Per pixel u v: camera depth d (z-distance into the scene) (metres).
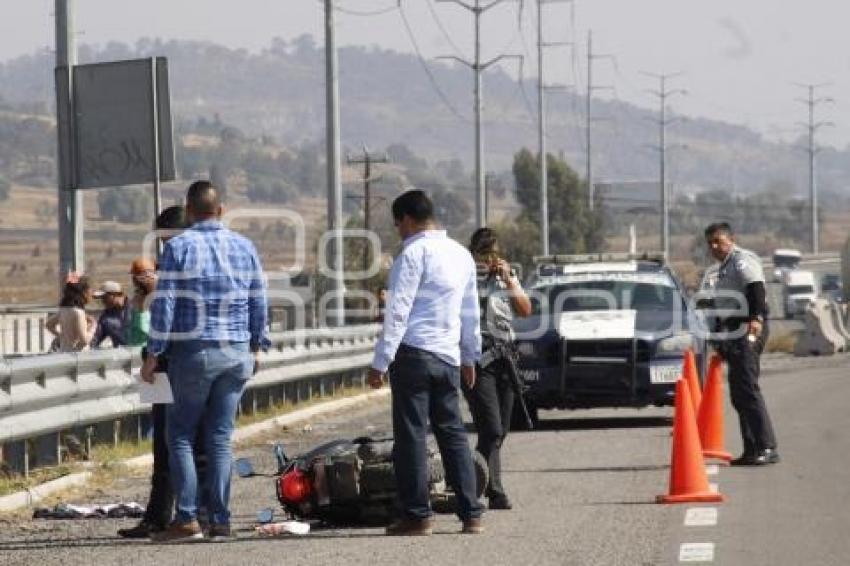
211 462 23.28
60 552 22.38
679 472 26.22
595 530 23.34
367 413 47.72
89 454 32.72
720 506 25.64
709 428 32.59
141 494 28.80
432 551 21.81
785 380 56.41
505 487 28.42
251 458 34.75
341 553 21.77
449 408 23.45
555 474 30.22
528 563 20.69
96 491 29.20
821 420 40.34
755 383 31.23
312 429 42.22
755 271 31.41
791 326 114.06
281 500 24.92
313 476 24.59
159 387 23.28
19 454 30.05
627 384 39.16
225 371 23.19
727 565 20.45
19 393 28.73
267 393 46.28
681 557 21.02
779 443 35.03
